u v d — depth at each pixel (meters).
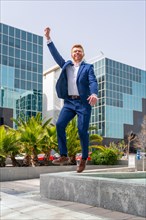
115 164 18.19
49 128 15.88
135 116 71.94
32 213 5.95
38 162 15.59
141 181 6.19
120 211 6.09
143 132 64.88
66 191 7.51
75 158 16.81
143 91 75.25
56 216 5.66
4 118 49.28
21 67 52.78
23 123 15.98
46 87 65.44
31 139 14.98
